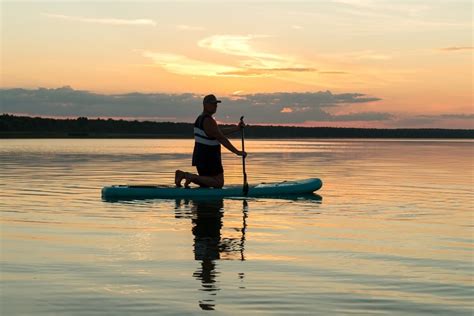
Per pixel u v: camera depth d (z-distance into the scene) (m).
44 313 3.89
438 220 8.16
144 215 8.52
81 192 11.55
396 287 4.59
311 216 8.48
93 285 4.57
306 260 5.53
